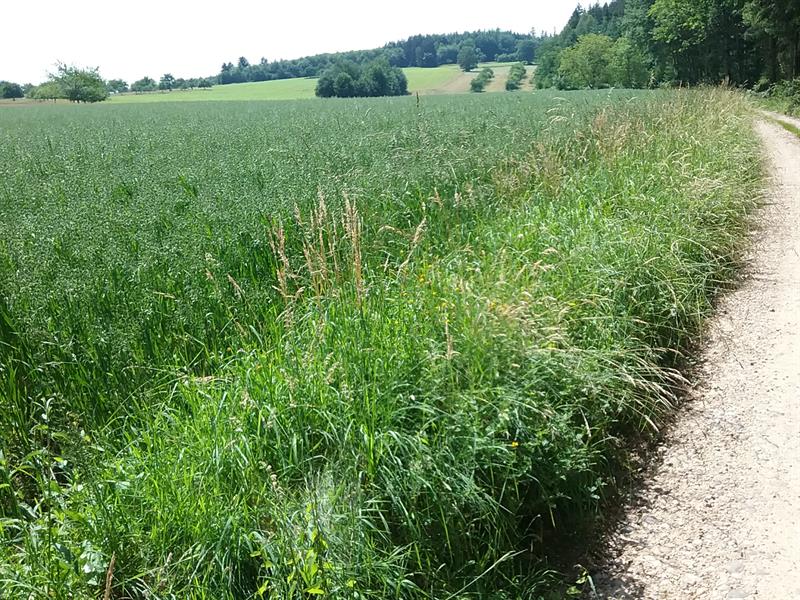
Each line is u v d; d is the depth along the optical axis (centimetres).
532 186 916
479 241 695
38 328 510
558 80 7462
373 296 521
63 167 1363
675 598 355
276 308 586
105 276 607
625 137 1049
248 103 5106
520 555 388
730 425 511
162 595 307
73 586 306
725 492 436
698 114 1462
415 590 334
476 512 376
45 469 425
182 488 344
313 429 394
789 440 483
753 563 371
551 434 412
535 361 445
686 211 823
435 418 389
